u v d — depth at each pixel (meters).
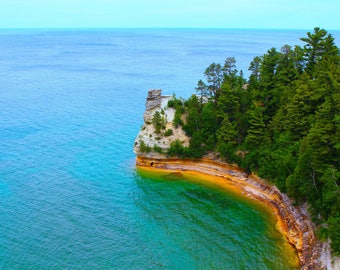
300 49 91.38
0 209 69.94
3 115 134.50
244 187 79.94
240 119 86.31
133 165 93.06
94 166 91.69
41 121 128.12
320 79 71.06
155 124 93.31
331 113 57.47
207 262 56.03
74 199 74.94
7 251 57.75
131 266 55.16
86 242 60.59
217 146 88.12
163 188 81.25
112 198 76.12
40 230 63.56
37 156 96.62
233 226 65.88
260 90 90.56
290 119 73.00
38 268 54.25
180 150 90.00
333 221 50.47
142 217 68.81
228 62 97.50
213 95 97.69
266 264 55.44
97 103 156.12
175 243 60.84
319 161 57.44
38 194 76.44
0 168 88.44
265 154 77.25
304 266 53.28
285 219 66.44
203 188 81.19
